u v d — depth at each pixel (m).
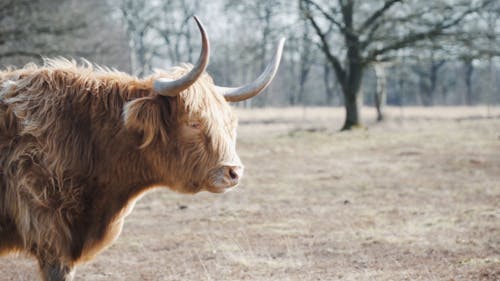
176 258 7.83
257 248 8.20
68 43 26.73
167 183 5.62
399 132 26.45
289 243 8.42
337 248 8.09
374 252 7.82
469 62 28.09
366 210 10.72
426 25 27.69
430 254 7.60
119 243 8.67
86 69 5.69
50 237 5.17
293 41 28.64
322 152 20.73
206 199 12.38
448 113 42.16
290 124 36.38
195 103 5.37
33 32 25.38
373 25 28.91
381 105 35.81
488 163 16.41
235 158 5.50
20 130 5.17
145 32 53.59
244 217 10.44
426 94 73.88
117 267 7.47
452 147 20.41
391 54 29.28
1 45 25.31
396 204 11.23
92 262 7.71
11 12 25.05
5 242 5.28
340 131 27.98
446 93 83.75
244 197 12.48
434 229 8.98
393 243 8.25
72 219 5.29
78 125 5.34
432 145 21.27
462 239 8.31
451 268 6.89
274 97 80.25
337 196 12.34
